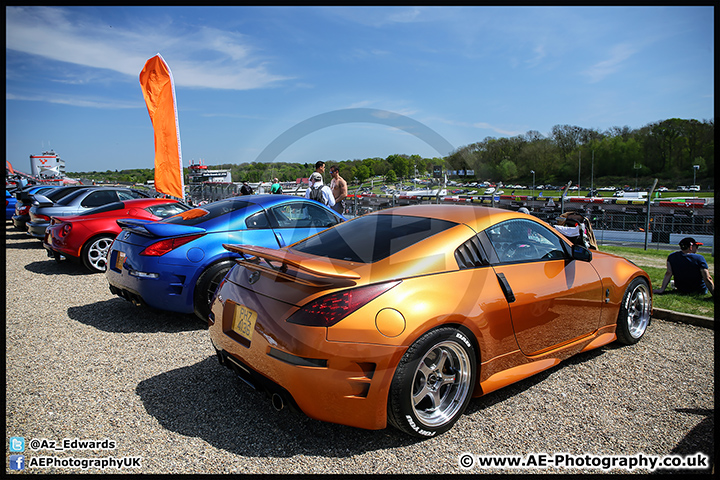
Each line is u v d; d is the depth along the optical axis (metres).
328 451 2.15
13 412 2.48
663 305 4.62
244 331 2.34
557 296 2.79
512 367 2.59
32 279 6.12
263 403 2.61
